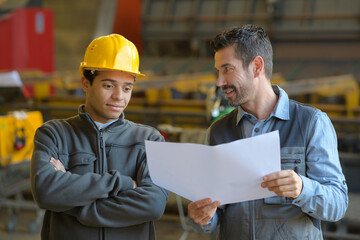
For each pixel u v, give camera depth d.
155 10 15.16
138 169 1.67
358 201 4.27
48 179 1.52
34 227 4.52
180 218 4.93
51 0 14.88
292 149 1.54
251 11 14.03
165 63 14.60
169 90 8.12
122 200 1.56
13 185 4.20
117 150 1.68
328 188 1.47
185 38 14.82
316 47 13.79
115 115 1.66
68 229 1.61
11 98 6.72
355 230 4.21
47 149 1.63
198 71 13.93
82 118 1.67
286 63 13.88
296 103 1.62
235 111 1.72
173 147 1.38
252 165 1.34
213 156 1.35
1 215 5.08
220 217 1.72
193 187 1.43
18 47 11.99
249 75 1.53
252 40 1.52
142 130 1.75
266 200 1.56
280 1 13.87
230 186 1.39
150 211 1.58
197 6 14.62
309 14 13.55
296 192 1.38
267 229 1.55
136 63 1.67
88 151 1.66
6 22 12.23
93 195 1.52
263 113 1.61
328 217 1.48
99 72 1.62
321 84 6.65
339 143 6.11
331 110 7.25
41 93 8.23
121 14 15.20
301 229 1.55
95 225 1.55
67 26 14.69
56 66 14.02
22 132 4.25
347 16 13.22
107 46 1.63
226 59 1.52
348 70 13.23
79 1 14.84
